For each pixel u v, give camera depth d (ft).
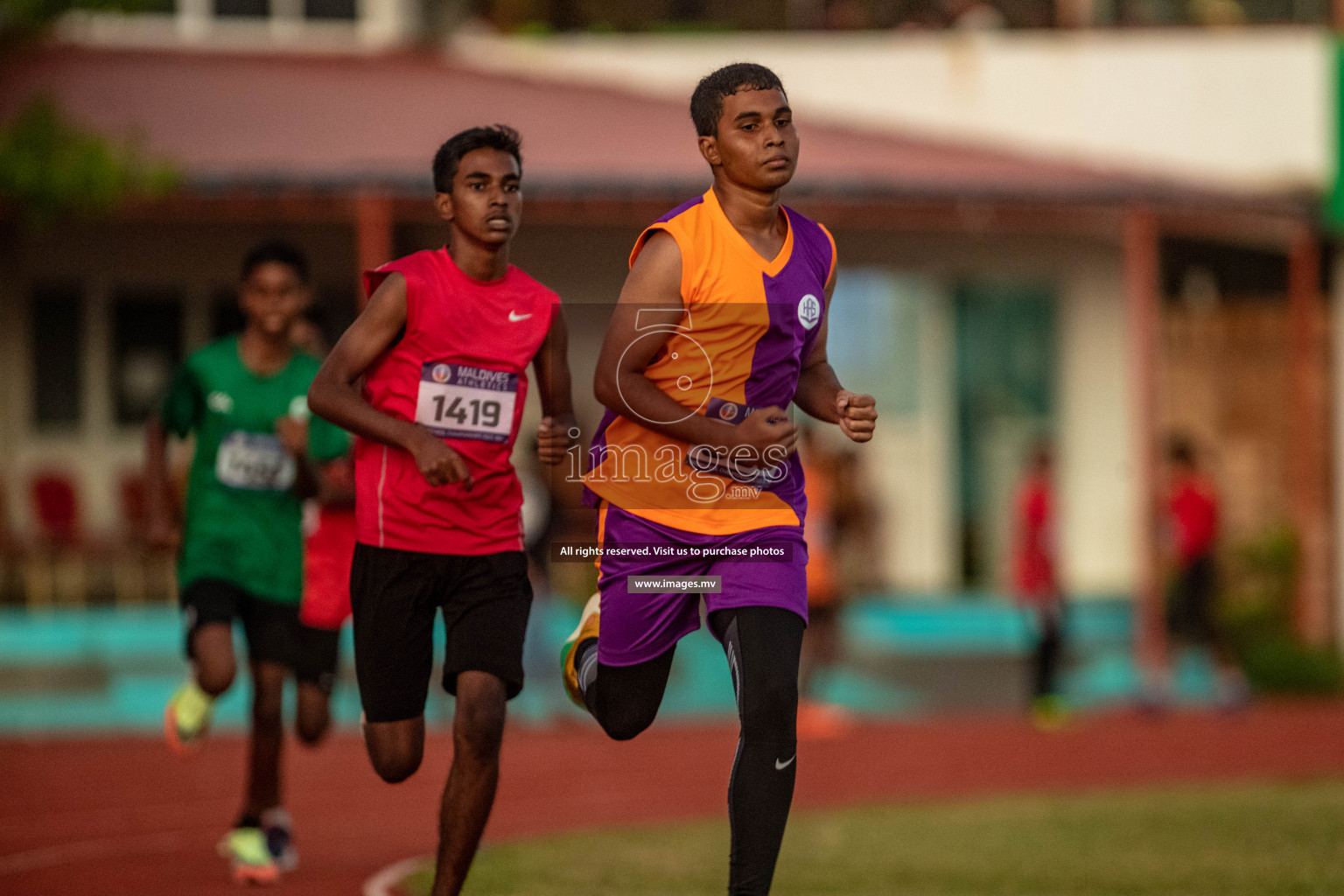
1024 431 219.82
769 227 50.67
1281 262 214.48
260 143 181.16
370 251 166.81
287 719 138.10
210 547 74.49
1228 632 183.32
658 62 246.68
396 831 94.38
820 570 148.36
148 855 83.56
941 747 138.21
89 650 173.27
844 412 50.01
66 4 205.05
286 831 78.33
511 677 53.01
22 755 122.31
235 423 74.18
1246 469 214.69
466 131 52.90
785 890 74.95
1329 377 210.18
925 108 234.58
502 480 54.19
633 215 175.11
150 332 209.36
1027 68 230.27
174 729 75.46
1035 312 220.23
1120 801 110.42
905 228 217.15
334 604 75.15
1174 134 223.10
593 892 72.23
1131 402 219.00
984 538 218.79
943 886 76.23
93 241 207.72
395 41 252.21
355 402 51.01
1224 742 142.92
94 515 207.72
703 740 138.41
